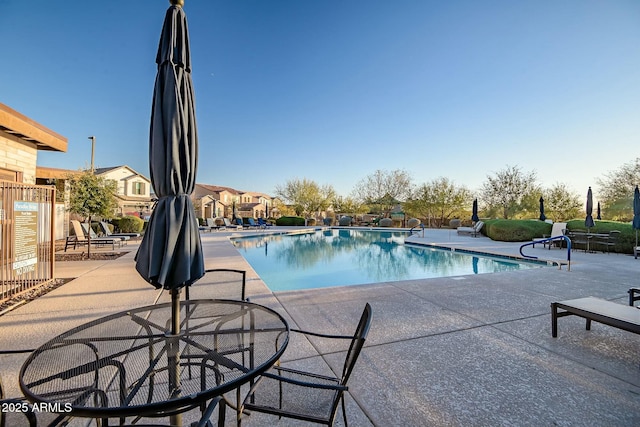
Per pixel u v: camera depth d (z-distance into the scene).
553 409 1.98
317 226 26.80
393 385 2.25
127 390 1.56
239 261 7.79
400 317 3.73
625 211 18.30
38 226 5.34
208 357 1.70
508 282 5.65
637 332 2.47
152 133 1.63
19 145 7.17
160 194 1.62
